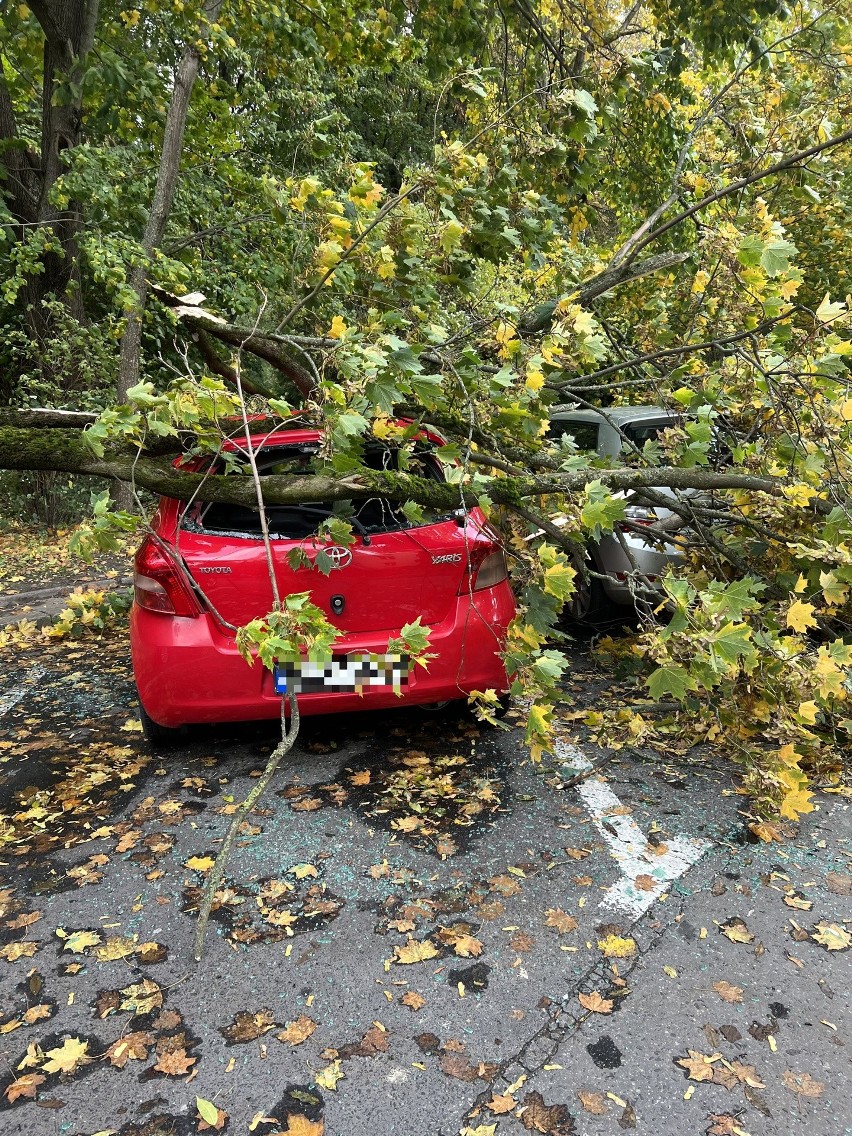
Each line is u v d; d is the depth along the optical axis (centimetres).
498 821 296
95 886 262
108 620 561
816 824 294
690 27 589
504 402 292
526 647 293
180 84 856
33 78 1115
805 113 414
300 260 359
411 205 319
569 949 229
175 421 267
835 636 362
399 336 334
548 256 408
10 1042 200
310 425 269
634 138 623
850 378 330
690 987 214
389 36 783
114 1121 178
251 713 320
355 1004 209
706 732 345
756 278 320
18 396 1012
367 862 271
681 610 262
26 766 349
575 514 299
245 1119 177
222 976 220
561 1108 178
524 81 627
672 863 269
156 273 775
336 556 312
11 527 925
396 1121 175
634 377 462
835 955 226
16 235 1010
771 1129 173
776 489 325
